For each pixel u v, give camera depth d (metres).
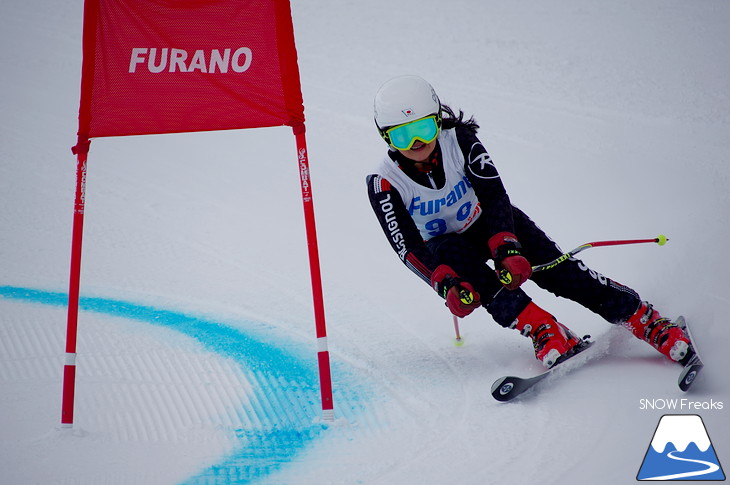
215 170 28.23
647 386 13.09
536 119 29.16
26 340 16.56
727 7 38.22
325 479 11.05
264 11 12.83
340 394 14.16
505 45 37.19
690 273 17.66
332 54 39.25
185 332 17.09
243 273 20.56
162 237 23.08
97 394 14.12
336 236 22.58
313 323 17.58
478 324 16.98
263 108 13.01
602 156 25.66
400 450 11.81
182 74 12.95
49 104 35.47
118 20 12.76
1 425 12.88
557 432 11.85
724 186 22.56
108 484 10.98
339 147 29.39
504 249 13.17
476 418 12.65
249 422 13.06
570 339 14.09
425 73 35.28
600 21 38.75
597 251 19.66
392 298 18.70
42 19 47.69
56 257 21.66
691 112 27.91
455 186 14.24
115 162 29.25
